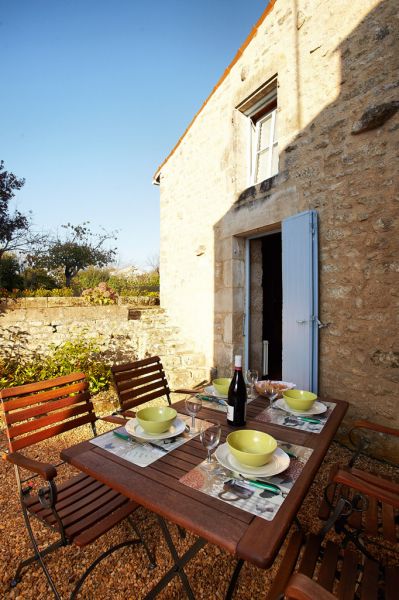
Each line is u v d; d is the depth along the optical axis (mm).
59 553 1743
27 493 1609
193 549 1257
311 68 3262
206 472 1241
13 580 1559
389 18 2613
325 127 3121
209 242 5066
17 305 5367
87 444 1477
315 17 3215
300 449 1428
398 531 1815
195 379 4848
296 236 3324
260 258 4734
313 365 3141
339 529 1456
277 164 4133
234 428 1671
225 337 4652
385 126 2643
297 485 1151
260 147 4531
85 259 14141
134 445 1466
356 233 2852
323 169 3145
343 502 1315
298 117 3410
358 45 2834
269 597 1061
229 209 4527
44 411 1806
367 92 2768
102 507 1511
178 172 6086
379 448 2678
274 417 1833
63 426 1872
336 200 3020
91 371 4270
